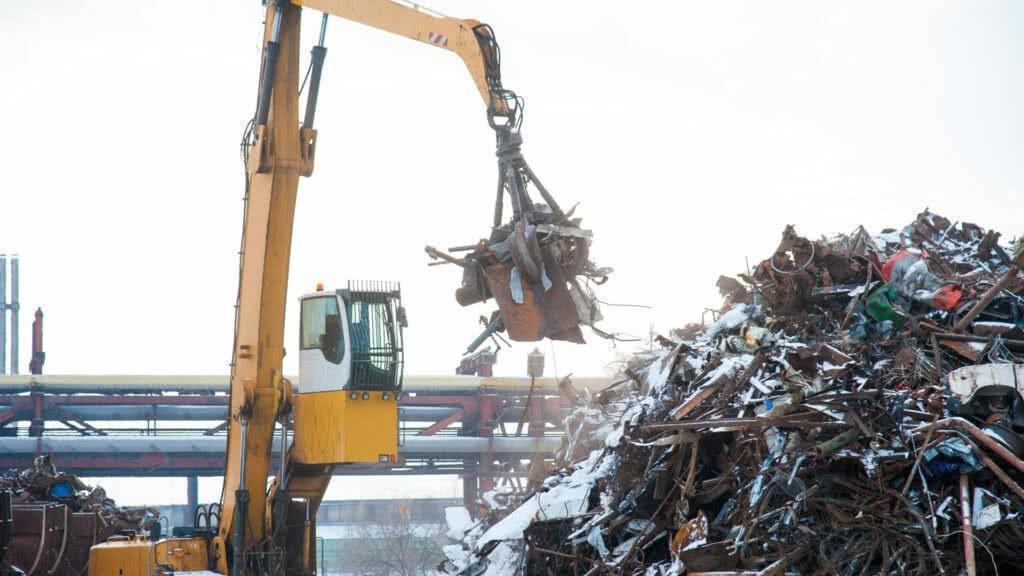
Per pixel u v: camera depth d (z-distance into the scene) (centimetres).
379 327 2577
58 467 5794
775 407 1958
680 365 2369
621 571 2055
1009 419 1838
